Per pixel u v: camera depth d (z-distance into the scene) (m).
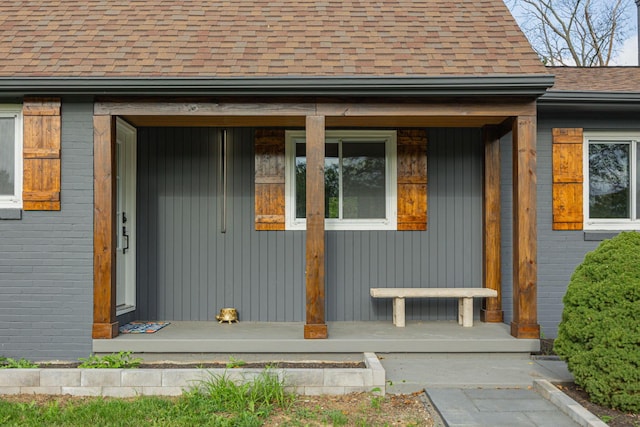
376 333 5.32
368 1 6.62
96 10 6.21
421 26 6.00
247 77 4.88
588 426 3.43
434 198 6.23
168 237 6.15
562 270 5.93
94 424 3.53
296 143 6.26
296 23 6.06
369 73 5.03
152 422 3.55
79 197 5.12
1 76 4.88
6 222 5.11
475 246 6.22
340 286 6.17
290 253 6.16
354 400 4.05
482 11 6.32
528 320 5.07
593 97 5.49
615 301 3.78
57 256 5.10
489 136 6.00
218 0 6.60
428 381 4.36
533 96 5.04
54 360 5.08
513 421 3.58
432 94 4.96
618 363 3.63
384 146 6.29
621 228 6.08
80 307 5.09
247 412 3.68
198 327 5.65
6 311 5.10
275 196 6.11
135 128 6.06
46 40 5.54
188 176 6.16
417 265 6.21
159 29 5.85
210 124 5.83
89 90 4.92
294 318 6.13
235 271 6.15
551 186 5.96
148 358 5.00
